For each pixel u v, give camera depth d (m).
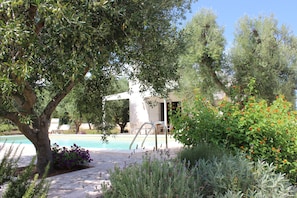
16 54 4.02
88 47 3.84
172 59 6.49
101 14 4.27
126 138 18.64
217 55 14.51
